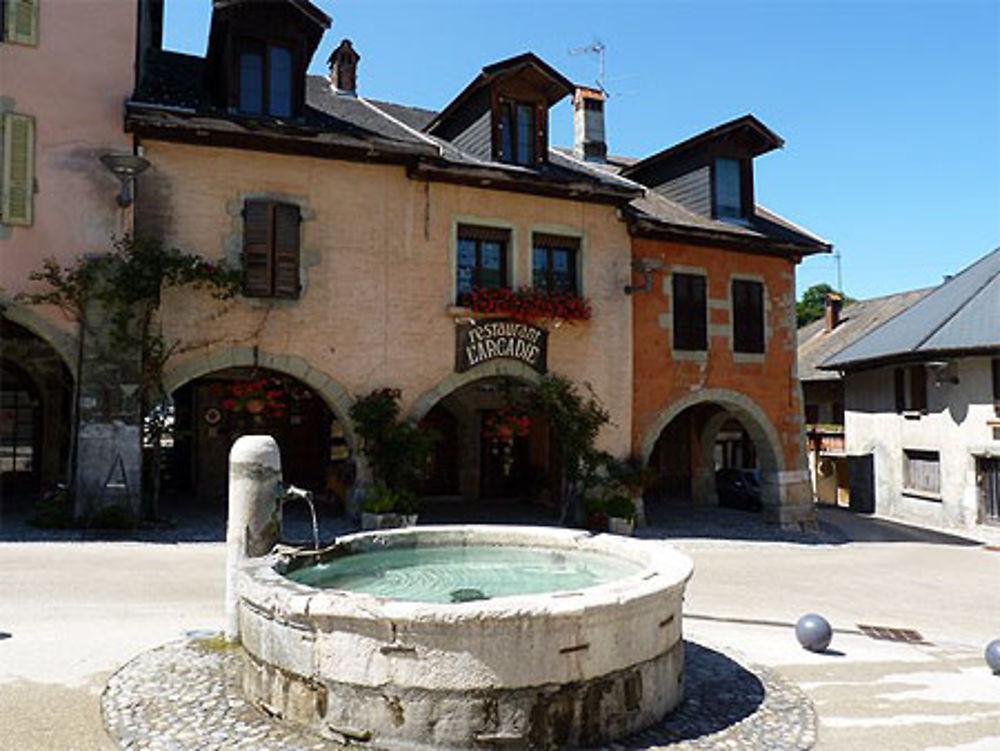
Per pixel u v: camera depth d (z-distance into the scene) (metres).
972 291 20.09
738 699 5.02
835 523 18.52
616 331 13.72
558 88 13.48
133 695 4.60
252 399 11.92
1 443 14.26
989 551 15.24
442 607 3.91
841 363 21.98
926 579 11.55
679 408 14.32
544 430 15.84
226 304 10.94
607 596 4.23
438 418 16.23
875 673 6.02
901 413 20.64
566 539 6.44
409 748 3.90
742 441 22.62
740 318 15.23
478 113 13.53
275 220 11.23
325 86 14.68
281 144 11.30
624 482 13.34
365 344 11.74
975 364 18.30
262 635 4.40
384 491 11.20
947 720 4.88
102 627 6.07
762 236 15.09
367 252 11.84
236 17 11.20
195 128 10.65
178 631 6.04
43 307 10.19
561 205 13.36
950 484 18.81
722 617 7.97
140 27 11.70
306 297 11.41
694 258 14.79
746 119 15.16
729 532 14.34
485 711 3.90
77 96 10.52
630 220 13.87
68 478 10.59
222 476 14.63
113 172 10.20
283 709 4.23
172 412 10.84
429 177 12.27
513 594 5.34
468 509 14.72
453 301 12.32
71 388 10.59
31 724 4.18
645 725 4.41
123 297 10.16
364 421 11.34
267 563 5.03
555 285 13.38
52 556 8.45
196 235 10.87
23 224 10.13
